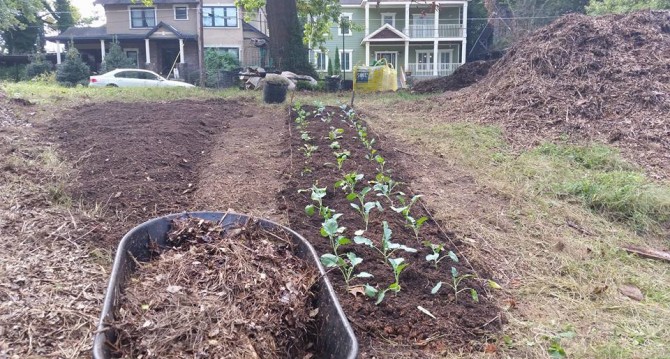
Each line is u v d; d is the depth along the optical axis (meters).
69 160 4.64
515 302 3.04
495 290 3.19
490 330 2.72
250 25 30.08
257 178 4.60
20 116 6.11
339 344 1.92
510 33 28.39
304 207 3.98
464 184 5.03
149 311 2.02
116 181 4.16
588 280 3.46
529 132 6.61
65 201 3.76
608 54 7.77
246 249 2.61
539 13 28.64
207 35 29.09
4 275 2.74
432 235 3.75
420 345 2.54
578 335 2.78
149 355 1.79
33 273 2.81
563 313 3.01
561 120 6.73
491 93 8.00
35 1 24.50
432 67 32.38
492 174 5.30
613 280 3.47
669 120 6.34
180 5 28.80
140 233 2.54
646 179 5.24
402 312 2.76
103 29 31.09
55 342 2.33
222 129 6.49
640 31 8.09
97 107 7.38
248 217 2.90
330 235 3.06
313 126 6.66
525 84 7.68
